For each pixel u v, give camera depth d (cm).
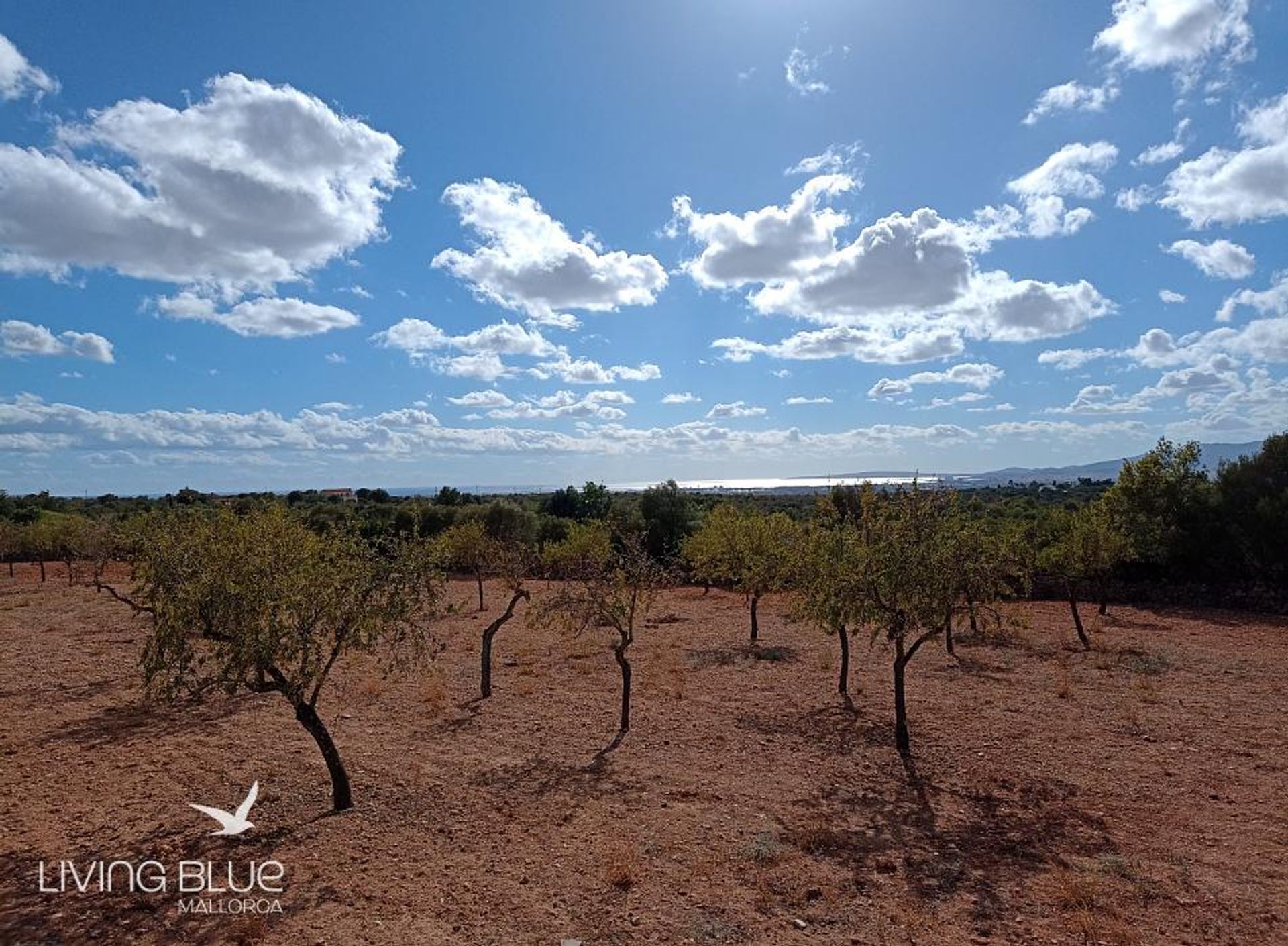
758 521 2492
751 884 796
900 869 828
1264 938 680
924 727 1405
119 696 1691
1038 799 1040
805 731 1389
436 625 2705
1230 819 963
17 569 5038
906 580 1197
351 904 761
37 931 710
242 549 939
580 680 1842
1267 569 2973
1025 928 700
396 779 1138
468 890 789
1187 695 1606
